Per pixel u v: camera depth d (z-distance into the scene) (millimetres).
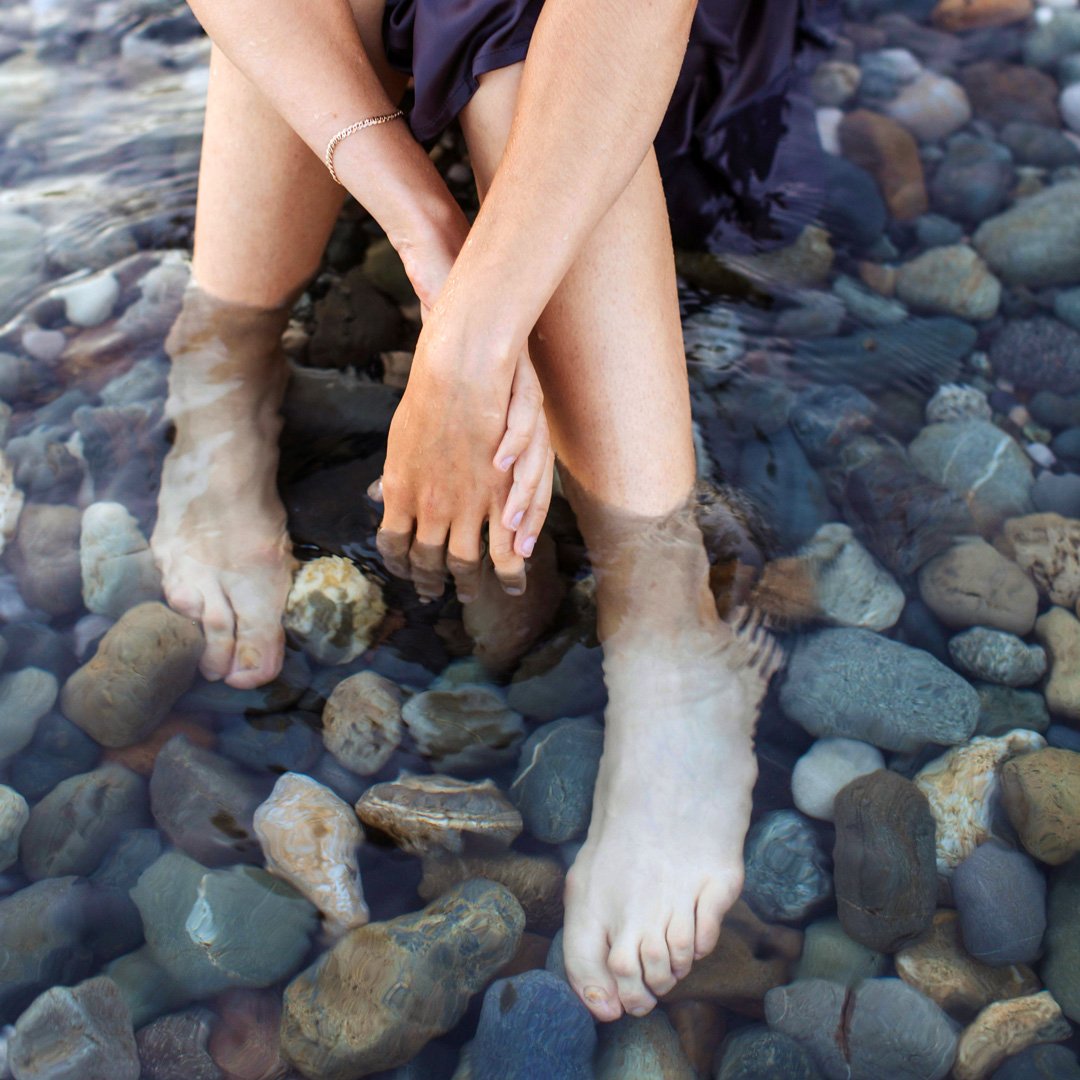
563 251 1012
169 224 1732
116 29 2123
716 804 1118
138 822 1128
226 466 1353
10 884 1082
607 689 1200
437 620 1269
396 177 1095
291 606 1253
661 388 1166
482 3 1055
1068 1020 1005
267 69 1099
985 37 2137
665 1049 985
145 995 1014
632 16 961
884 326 1638
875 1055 983
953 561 1355
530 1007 1000
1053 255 1711
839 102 1994
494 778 1168
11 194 1784
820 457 1457
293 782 1149
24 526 1353
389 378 1535
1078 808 1120
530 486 1102
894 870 1075
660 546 1222
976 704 1229
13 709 1199
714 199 1722
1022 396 1579
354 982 1001
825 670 1239
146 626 1215
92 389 1498
